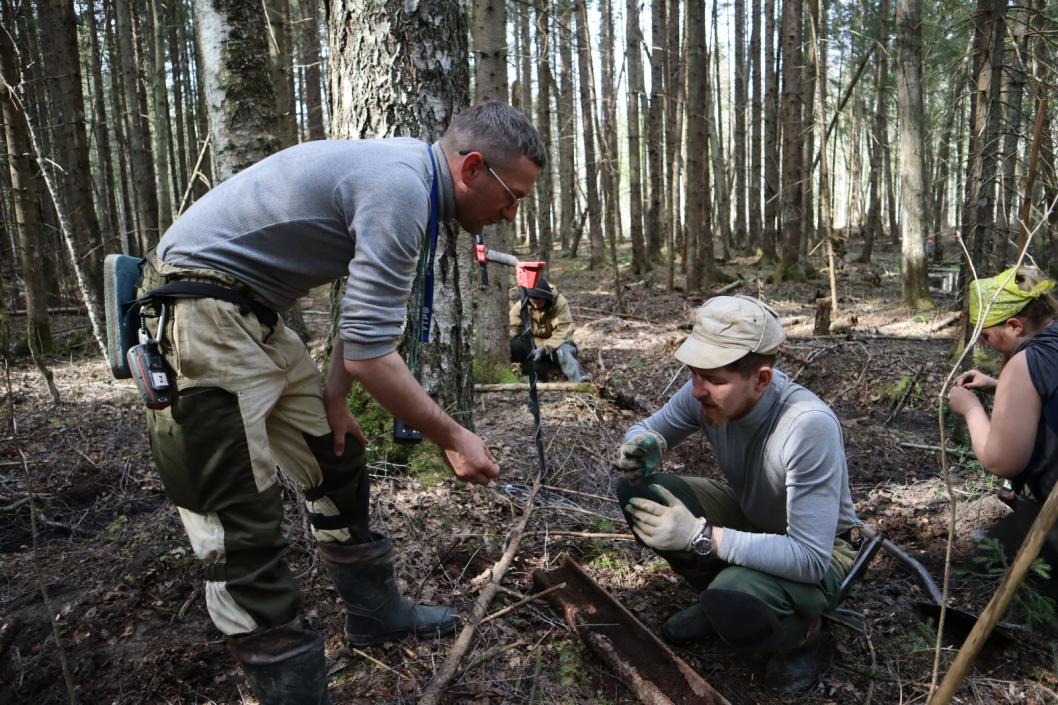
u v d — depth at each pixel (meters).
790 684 2.12
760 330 1.95
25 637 2.44
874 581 2.78
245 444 1.64
